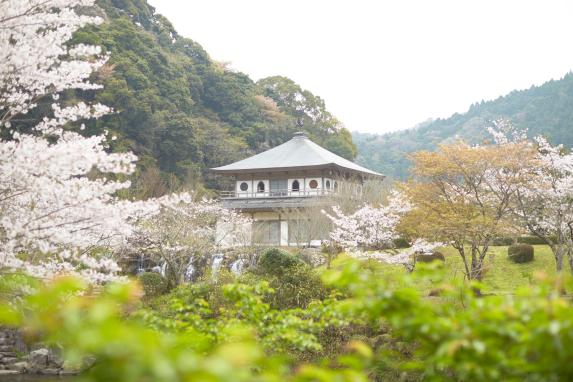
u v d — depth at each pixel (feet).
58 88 34.24
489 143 65.16
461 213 60.03
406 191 66.33
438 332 9.69
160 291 68.90
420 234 65.57
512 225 62.64
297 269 55.06
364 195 102.78
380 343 41.91
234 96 215.51
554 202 65.87
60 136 35.32
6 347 50.19
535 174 67.41
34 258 32.63
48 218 29.89
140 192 118.73
